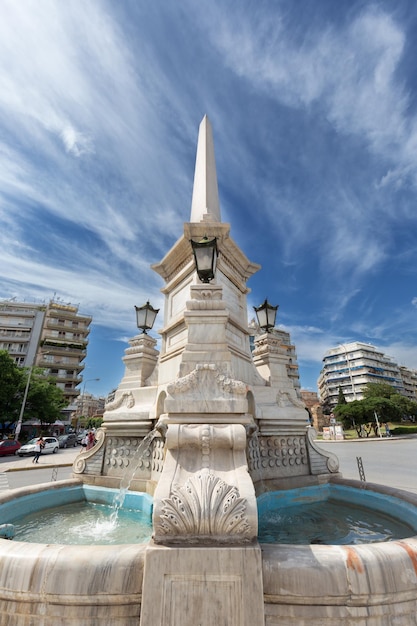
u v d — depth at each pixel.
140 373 5.52
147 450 4.22
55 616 1.61
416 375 95.06
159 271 6.04
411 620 1.61
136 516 3.65
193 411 2.59
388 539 2.86
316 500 4.19
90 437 16.53
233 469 2.16
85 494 4.34
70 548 1.78
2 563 1.73
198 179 6.64
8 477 11.95
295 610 1.57
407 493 3.48
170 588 1.56
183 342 4.51
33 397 31.06
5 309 53.56
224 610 1.52
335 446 25.17
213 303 3.49
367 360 80.19
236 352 4.52
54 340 52.59
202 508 1.78
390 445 23.95
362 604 1.58
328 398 84.06
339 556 1.68
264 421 4.29
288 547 1.76
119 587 1.61
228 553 1.62
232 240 5.25
